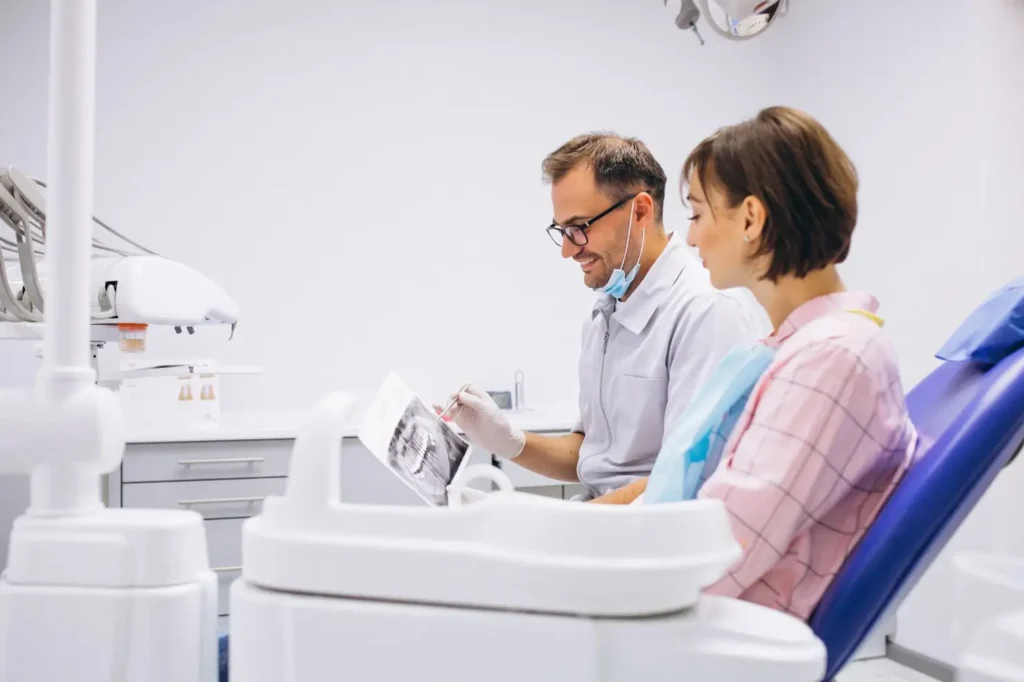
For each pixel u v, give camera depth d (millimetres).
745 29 1208
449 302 3051
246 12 2865
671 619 497
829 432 752
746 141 849
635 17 3305
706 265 915
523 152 3154
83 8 584
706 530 496
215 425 2393
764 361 861
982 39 2562
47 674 539
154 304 1606
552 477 1793
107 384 2430
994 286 2545
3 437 570
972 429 693
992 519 2465
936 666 2629
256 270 2857
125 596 538
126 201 2746
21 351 2605
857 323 804
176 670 543
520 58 3156
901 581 723
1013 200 2574
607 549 474
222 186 2834
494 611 492
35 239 1531
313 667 496
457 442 1192
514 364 3121
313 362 2904
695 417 904
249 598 513
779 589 793
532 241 3154
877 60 2951
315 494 525
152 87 2771
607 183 1521
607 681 481
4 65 2650
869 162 2998
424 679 487
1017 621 654
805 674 482
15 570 552
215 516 2256
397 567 501
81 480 585
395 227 3000
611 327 1609
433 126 3051
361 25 2980
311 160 2922
